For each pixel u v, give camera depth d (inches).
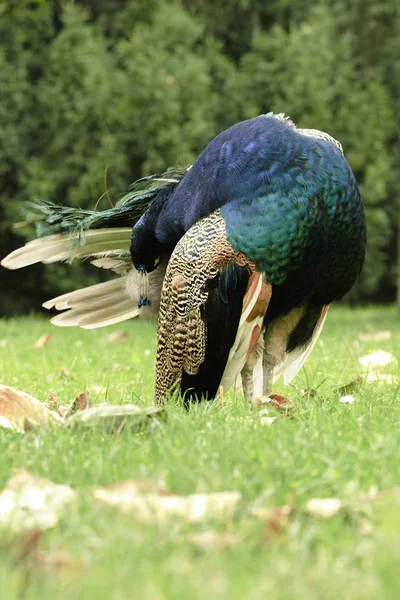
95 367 482.0
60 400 370.0
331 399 323.6
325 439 246.4
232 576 159.5
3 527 186.1
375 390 347.9
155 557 170.2
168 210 346.0
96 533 184.1
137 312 389.1
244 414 298.7
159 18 1039.6
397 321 863.7
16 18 965.8
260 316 320.8
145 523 185.2
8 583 155.3
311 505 192.4
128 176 1018.7
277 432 262.2
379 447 240.2
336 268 332.2
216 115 1061.8
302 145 322.7
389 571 159.2
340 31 1149.7
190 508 192.4
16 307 1074.1
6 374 456.4
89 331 714.8
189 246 324.8
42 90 1022.4
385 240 1094.4
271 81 1055.6
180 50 1032.8
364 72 1144.8
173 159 995.3
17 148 1013.8
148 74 994.1
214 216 323.9
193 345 323.6
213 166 326.3
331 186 320.8
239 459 230.4
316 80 1043.9
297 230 314.8
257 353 335.9
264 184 316.8
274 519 183.2
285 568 162.4
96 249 382.3
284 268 317.4
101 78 997.8
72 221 377.7
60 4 1113.4
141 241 362.9
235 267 316.2
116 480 220.8
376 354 467.5
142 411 274.1
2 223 1031.0
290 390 383.2
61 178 1015.0
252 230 314.0
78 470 227.5
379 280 1203.9
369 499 197.6
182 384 330.3
